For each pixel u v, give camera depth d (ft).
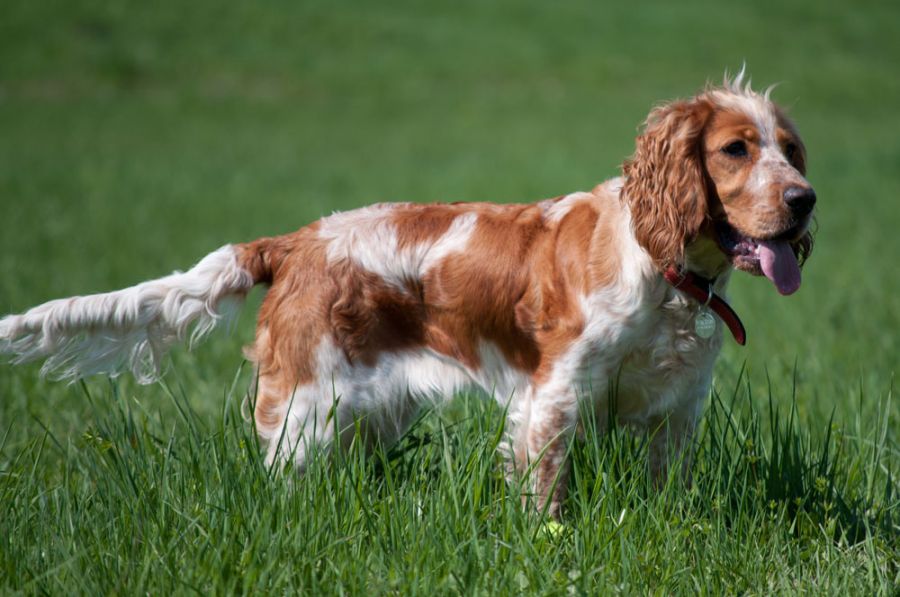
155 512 20.59
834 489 22.98
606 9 230.07
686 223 21.81
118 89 163.22
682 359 22.50
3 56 172.14
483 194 84.89
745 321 41.68
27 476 22.12
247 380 33.86
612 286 22.02
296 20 207.92
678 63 191.72
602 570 18.69
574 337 22.31
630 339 22.20
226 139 130.52
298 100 162.71
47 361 24.49
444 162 110.73
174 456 22.21
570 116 152.66
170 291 24.39
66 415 28.53
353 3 224.12
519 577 18.69
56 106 149.69
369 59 189.78
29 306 43.21
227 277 24.45
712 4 237.25
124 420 23.47
